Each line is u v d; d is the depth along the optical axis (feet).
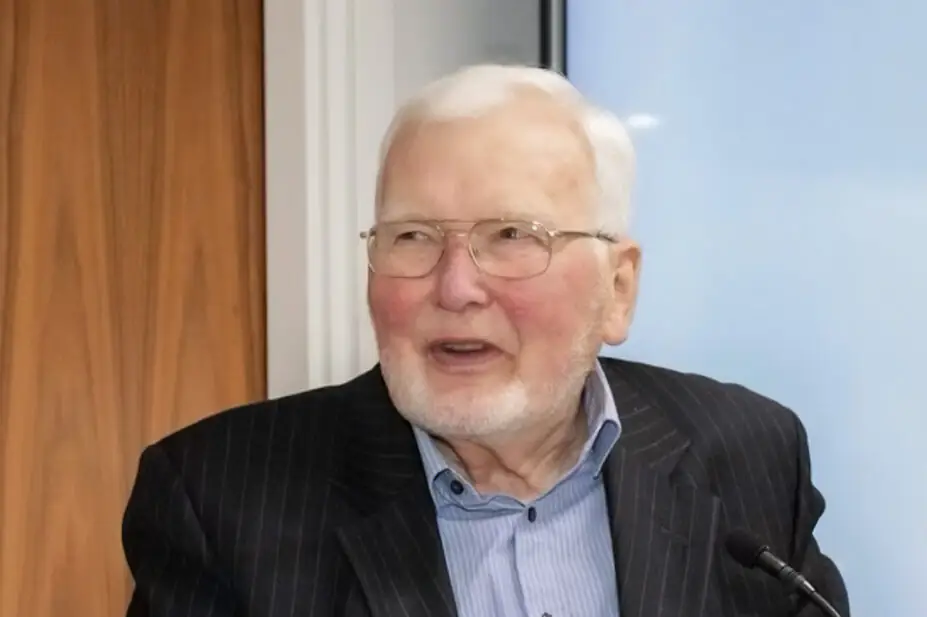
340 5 5.25
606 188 4.02
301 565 3.89
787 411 4.86
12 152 4.97
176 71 5.32
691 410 4.69
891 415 5.05
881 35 5.00
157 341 5.30
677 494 4.31
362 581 3.82
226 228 5.45
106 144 5.16
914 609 5.04
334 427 4.31
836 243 5.12
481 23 5.76
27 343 5.01
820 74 5.13
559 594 4.10
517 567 4.11
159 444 4.21
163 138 5.29
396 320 3.84
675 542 4.18
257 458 4.11
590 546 4.23
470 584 4.06
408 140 3.89
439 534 4.04
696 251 5.38
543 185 3.81
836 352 5.14
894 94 4.98
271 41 5.40
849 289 5.11
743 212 5.30
